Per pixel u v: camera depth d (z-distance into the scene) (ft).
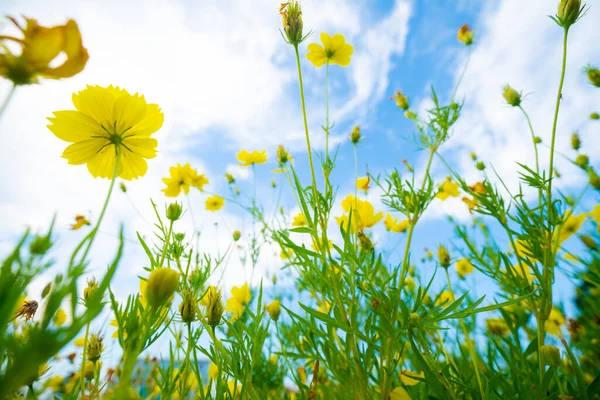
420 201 0.75
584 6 0.59
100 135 0.43
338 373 0.53
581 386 0.46
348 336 0.51
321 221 0.57
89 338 0.41
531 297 0.57
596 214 0.91
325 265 0.56
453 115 0.98
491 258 0.79
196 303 0.41
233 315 0.52
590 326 0.71
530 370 0.60
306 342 0.64
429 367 0.49
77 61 0.23
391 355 0.51
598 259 0.80
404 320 0.50
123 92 0.44
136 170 0.46
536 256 0.59
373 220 0.89
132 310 0.31
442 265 0.78
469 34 1.31
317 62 1.21
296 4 0.66
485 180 0.68
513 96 0.87
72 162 0.41
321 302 0.65
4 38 0.22
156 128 0.46
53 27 0.23
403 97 1.16
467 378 0.56
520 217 0.61
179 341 0.49
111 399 0.18
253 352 0.49
